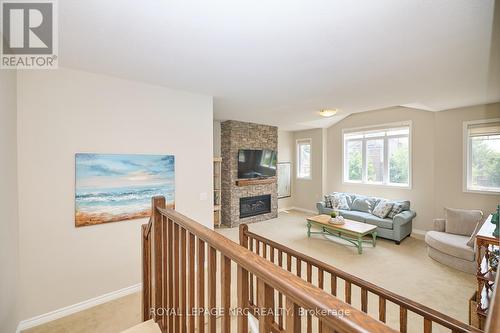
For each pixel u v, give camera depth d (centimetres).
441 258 357
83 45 190
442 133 460
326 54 209
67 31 170
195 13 149
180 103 314
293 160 756
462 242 342
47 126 224
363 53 207
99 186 252
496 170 409
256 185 606
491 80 279
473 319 208
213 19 156
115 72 249
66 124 234
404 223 438
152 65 231
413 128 507
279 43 189
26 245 213
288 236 487
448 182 453
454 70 246
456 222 376
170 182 304
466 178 434
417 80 277
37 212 219
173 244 150
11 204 193
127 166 270
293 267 345
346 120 626
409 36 179
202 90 314
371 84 293
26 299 213
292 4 141
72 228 237
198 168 332
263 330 77
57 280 229
